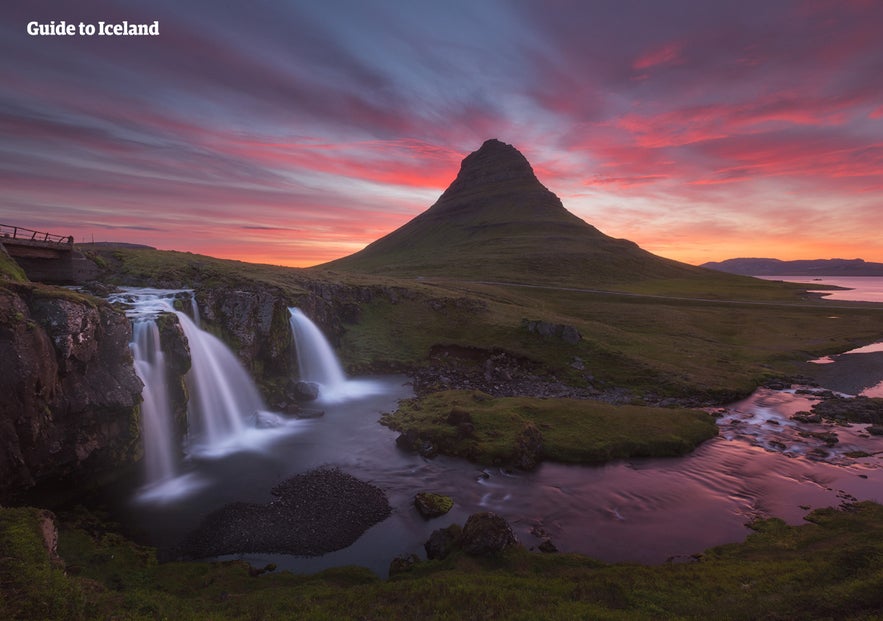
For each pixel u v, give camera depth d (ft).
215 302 218.38
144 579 84.28
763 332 395.14
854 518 110.63
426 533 107.86
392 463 146.61
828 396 231.09
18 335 102.99
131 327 152.66
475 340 302.25
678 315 440.04
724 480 138.00
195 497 123.03
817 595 69.56
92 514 112.06
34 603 54.34
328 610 68.69
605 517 115.85
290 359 239.50
